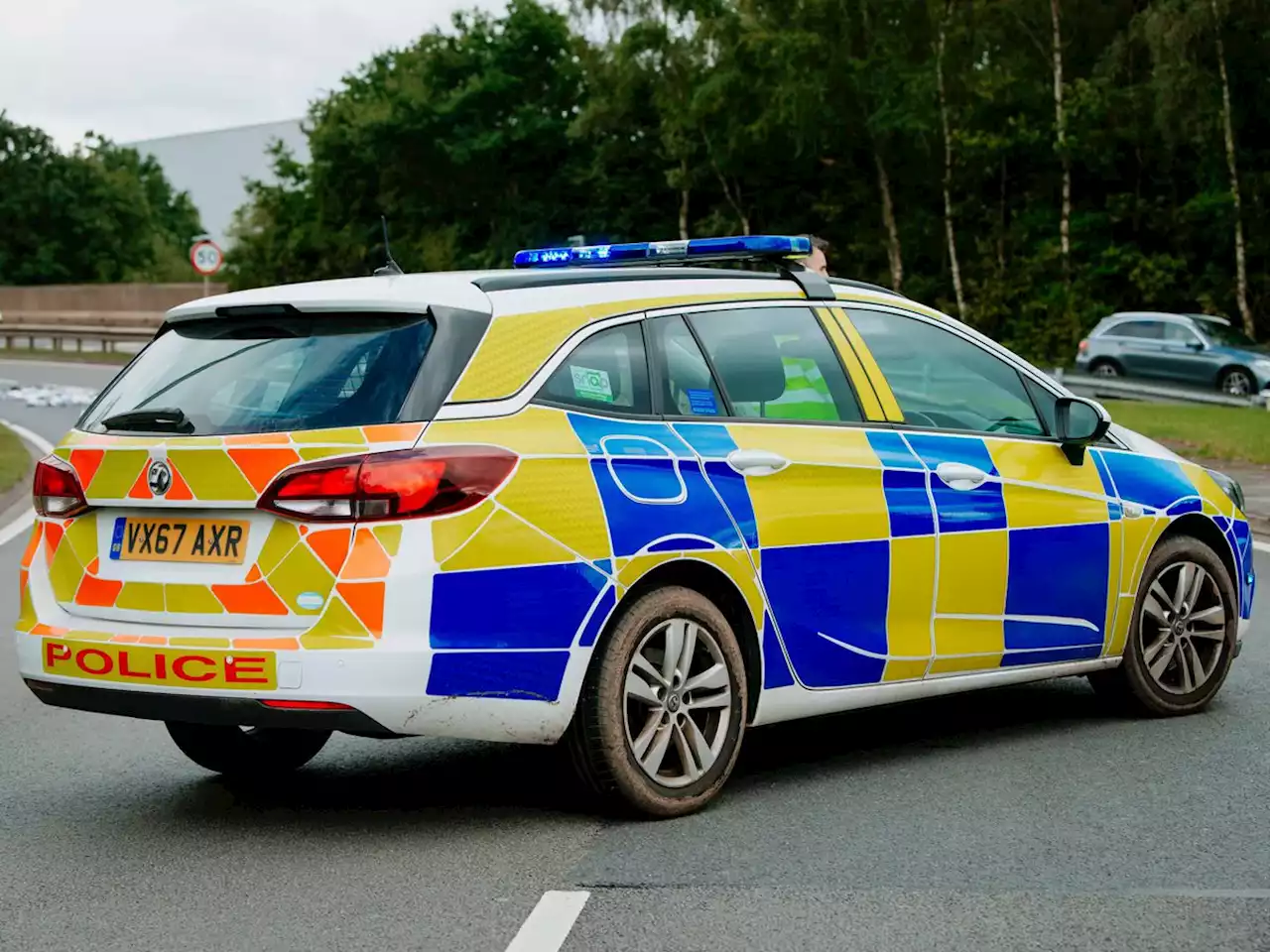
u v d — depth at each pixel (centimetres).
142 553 520
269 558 495
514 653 500
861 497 595
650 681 536
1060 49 4684
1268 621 942
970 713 727
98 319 5647
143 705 507
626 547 524
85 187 9406
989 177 5066
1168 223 4709
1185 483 719
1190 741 660
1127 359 3388
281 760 611
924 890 457
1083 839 511
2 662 871
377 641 483
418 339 509
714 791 551
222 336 542
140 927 434
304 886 470
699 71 5031
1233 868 479
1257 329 4650
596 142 5594
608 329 547
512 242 5697
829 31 4841
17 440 2328
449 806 562
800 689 578
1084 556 669
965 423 646
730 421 569
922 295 5106
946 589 619
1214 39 4450
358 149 5941
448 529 490
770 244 612
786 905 444
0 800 579
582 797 546
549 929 426
